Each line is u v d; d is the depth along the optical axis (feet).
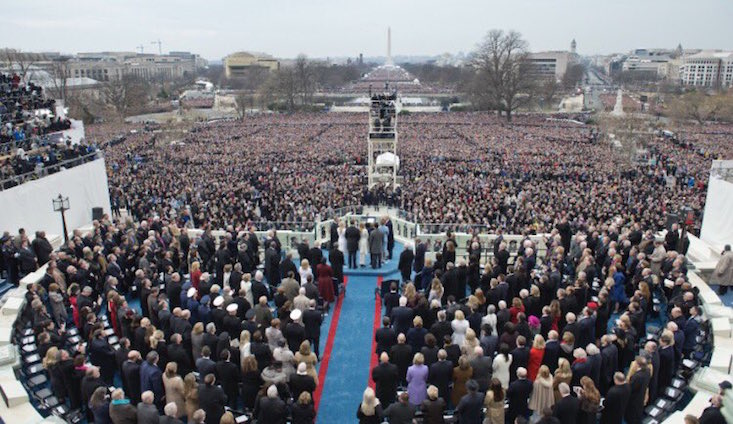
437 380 36.73
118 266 55.83
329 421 39.04
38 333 42.50
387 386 36.55
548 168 163.84
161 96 520.01
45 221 81.00
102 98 434.30
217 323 44.42
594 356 37.06
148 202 113.80
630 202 113.39
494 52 346.13
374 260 66.13
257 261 62.95
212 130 280.10
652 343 37.88
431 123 312.50
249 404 37.11
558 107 480.23
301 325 42.50
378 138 126.11
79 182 89.92
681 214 61.87
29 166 82.89
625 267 57.06
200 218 93.91
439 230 82.38
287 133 262.26
